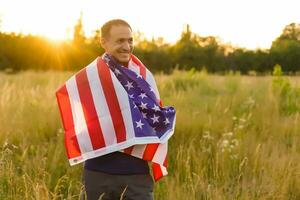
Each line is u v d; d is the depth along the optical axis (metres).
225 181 4.81
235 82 12.56
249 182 4.84
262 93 10.02
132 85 3.06
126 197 3.05
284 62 33.41
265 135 6.56
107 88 3.01
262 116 7.50
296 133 6.67
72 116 3.10
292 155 5.46
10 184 4.09
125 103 2.98
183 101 8.83
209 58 38.12
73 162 3.06
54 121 6.61
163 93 10.10
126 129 2.96
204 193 4.43
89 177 3.12
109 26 3.08
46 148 5.64
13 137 5.95
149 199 3.12
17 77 15.39
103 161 3.06
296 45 33.56
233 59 38.47
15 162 5.06
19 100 7.75
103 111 3.00
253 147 5.74
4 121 6.42
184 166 5.07
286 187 4.64
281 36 35.59
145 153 3.05
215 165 5.12
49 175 4.58
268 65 36.16
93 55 34.12
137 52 35.03
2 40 37.56
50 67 36.28
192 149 5.45
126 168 3.04
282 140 6.51
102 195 3.00
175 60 37.25
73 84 3.09
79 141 3.03
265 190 4.62
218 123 6.90
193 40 41.94
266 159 5.30
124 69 3.06
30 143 5.83
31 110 7.15
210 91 11.78
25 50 37.25
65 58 34.88
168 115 3.11
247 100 8.73
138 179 3.07
